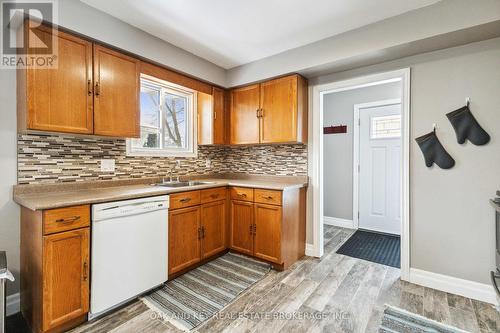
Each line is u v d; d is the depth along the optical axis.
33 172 1.94
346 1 1.87
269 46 2.62
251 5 1.92
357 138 4.11
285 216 2.59
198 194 2.57
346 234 3.83
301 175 3.05
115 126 2.13
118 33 2.10
